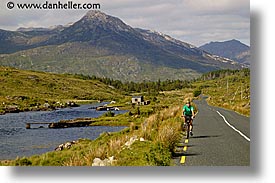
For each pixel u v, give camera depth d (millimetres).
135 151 14867
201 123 30875
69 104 135375
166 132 17078
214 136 21219
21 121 73250
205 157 14281
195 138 20344
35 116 86938
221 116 39906
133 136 20500
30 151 33875
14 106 115312
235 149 16203
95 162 14195
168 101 113375
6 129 58500
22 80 178875
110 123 59500
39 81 186500
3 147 36844
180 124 24328
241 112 45812
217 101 87062
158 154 12906
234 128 26047
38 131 54844
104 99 184000
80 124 60906
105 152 15805
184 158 14109
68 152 23375
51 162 20547
